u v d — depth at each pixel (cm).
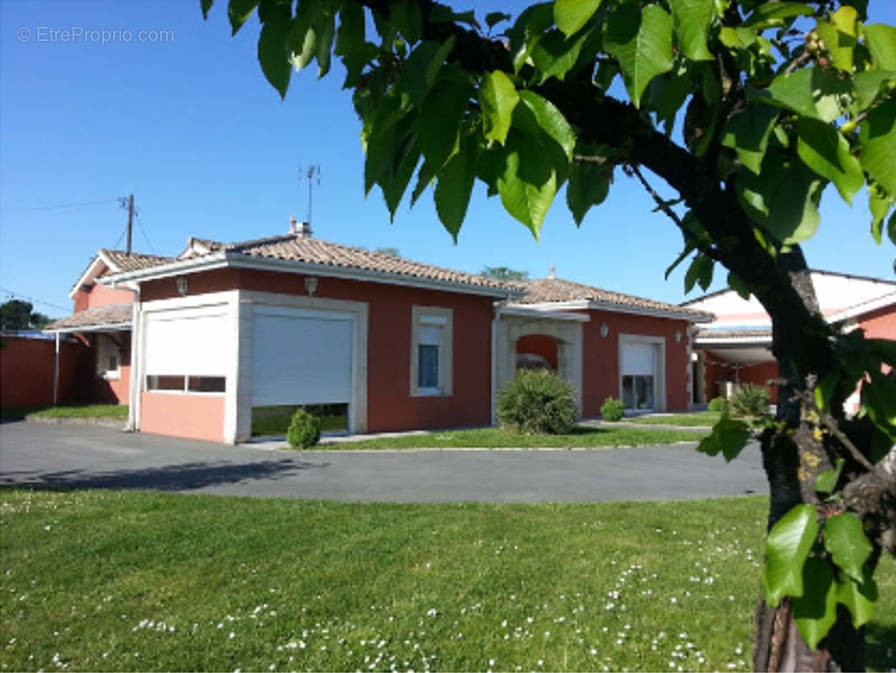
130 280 1672
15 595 475
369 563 543
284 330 1470
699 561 550
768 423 181
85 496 810
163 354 1627
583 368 2209
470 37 125
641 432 1645
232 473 1024
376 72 136
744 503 805
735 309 3334
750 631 409
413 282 1655
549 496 859
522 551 576
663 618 431
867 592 135
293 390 1480
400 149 114
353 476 999
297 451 1274
